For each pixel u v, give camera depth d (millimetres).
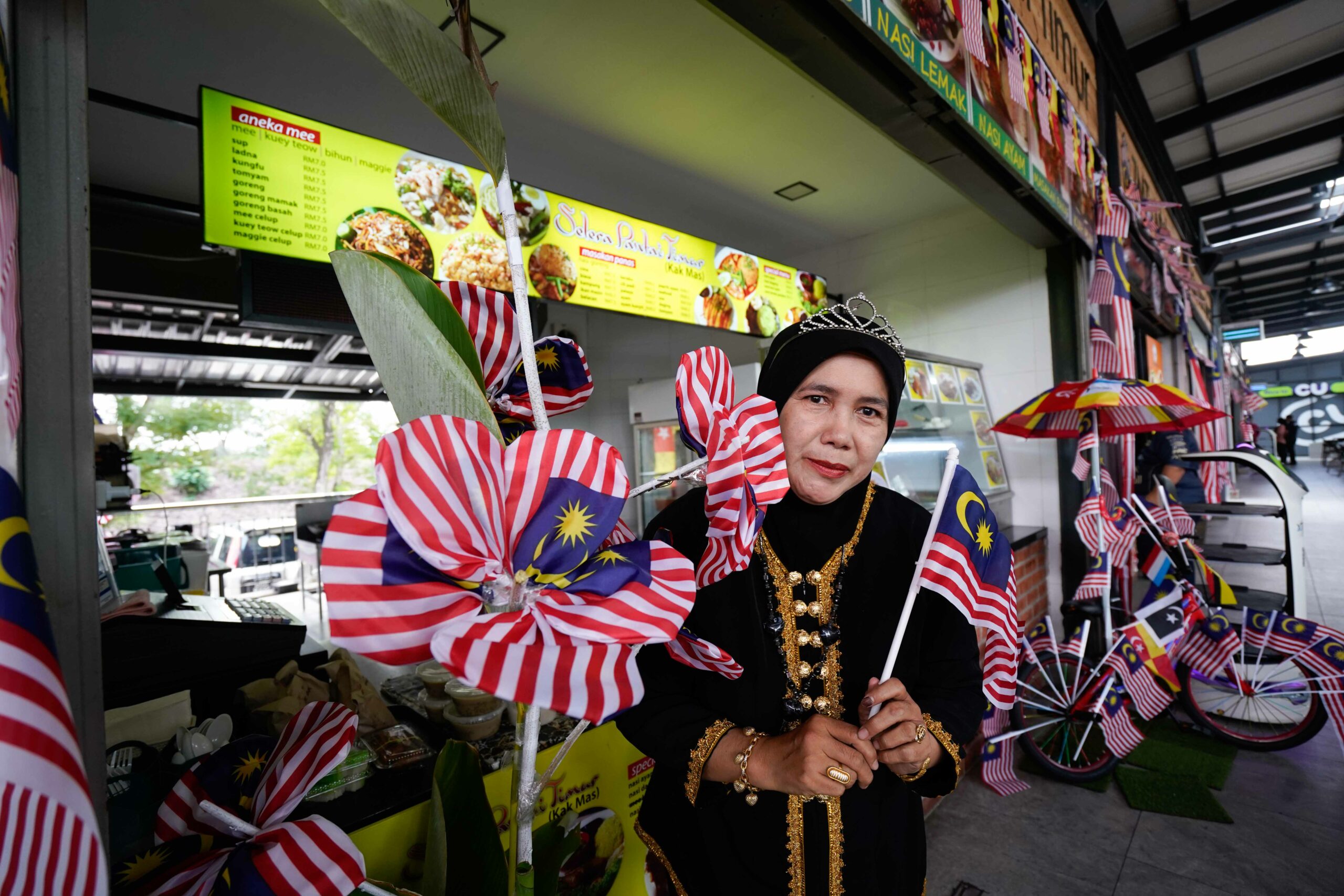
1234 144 6695
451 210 2334
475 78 416
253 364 4777
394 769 1077
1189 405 2467
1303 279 12953
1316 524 8070
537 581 408
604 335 4656
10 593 283
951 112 2078
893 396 840
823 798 858
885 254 4492
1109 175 4305
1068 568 3820
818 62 1737
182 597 1571
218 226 1849
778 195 3734
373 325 440
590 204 2844
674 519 915
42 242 426
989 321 4125
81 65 450
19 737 262
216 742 975
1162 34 4789
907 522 956
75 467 434
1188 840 2176
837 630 881
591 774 1305
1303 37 4918
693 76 2510
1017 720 2641
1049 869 2061
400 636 348
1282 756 2713
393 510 346
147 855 566
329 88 2389
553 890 745
